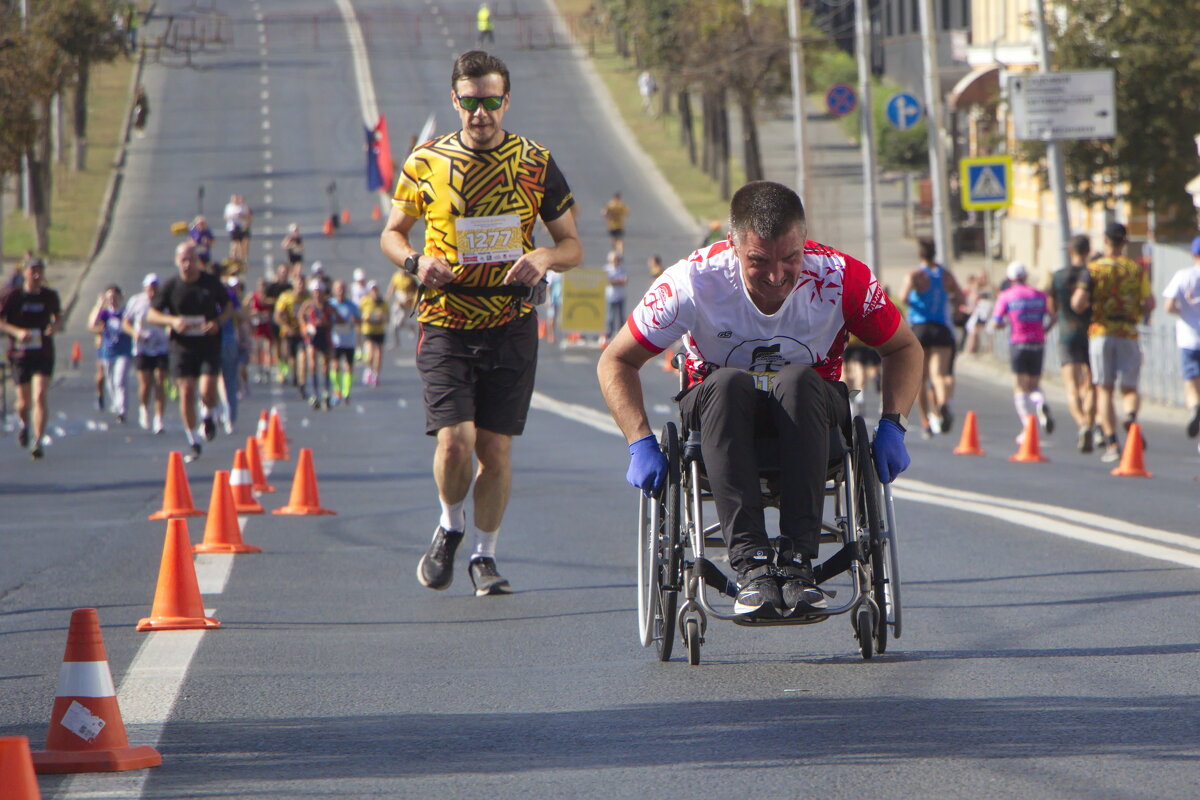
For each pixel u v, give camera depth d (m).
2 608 26.78
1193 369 56.22
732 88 193.50
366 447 64.00
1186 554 28.89
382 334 108.50
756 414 19.42
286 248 175.75
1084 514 35.94
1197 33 98.31
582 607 25.44
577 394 95.50
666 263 178.00
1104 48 99.50
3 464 58.62
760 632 22.58
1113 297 54.81
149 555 33.66
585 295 130.50
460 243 25.31
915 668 19.55
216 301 58.56
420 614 25.28
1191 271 55.97
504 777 14.94
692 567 20.14
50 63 109.31
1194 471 49.84
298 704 18.34
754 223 18.72
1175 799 13.66
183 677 19.97
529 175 25.56
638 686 18.97
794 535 18.55
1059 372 94.19
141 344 74.19
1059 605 23.94
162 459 60.19
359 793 14.43
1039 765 14.86
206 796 14.37
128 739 16.56
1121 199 103.88
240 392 97.38
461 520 26.81
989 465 51.94
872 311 19.42
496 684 19.36
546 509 40.34
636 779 14.76
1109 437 54.56
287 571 30.64
